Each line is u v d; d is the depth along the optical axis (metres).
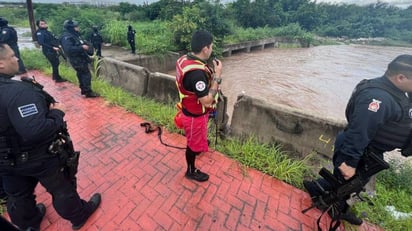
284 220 2.03
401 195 2.43
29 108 1.22
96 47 8.52
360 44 30.02
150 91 4.42
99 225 1.91
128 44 11.10
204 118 2.06
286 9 36.81
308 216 2.08
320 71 12.18
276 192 2.34
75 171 1.66
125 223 1.94
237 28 20.08
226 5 23.41
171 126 3.43
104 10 20.56
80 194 2.21
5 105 1.17
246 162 2.74
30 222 1.73
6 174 1.39
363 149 1.48
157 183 2.39
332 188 1.88
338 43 28.75
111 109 4.03
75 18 11.68
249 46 18.09
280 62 14.41
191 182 2.41
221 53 14.64
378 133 1.51
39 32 4.80
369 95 1.41
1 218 0.67
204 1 14.93
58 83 5.19
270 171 2.58
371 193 2.40
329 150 2.56
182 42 11.96
